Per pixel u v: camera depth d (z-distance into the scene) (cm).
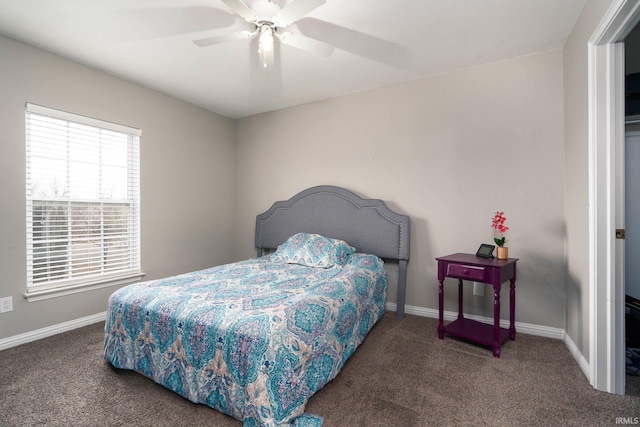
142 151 328
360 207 333
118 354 195
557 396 174
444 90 300
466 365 209
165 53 262
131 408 163
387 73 300
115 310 200
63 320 269
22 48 242
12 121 238
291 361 151
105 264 302
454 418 156
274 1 194
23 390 179
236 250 442
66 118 267
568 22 216
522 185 267
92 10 204
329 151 365
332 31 230
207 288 211
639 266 268
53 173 264
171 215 359
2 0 192
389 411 161
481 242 284
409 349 234
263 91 345
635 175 267
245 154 433
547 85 257
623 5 142
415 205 314
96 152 294
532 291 263
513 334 249
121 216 316
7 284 236
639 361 202
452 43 247
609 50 173
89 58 269
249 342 146
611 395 174
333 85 329
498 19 214
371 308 266
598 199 176
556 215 254
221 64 282
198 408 163
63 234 271
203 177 397
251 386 141
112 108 300
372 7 202
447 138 299
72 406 164
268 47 208
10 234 238
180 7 202
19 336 242
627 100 247
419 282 313
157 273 345
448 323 291
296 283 226
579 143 209
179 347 168
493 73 278
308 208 365
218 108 400
